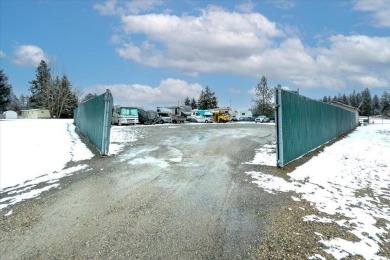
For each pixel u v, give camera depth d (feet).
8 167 31.04
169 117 140.26
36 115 194.80
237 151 41.55
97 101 42.70
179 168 30.01
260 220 16.71
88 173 28.17
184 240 14.15
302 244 13.93
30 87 252.62
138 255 12.76
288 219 16.94
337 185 25.05
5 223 16.52
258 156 37.58
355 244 14.10
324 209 18.81
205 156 37.35
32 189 23.40
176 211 17.88
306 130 42.06
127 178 25.94
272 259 12.59
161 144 49.24
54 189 23.07
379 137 76.95
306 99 42.04
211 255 12.83
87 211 18.01
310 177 27.55
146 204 19.11
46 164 32.86
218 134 67.97
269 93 245.65
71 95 212.23
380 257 12.98
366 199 21.33
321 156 41.11
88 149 42.34
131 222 16.22
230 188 22.94
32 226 15.99
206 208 18.47
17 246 13.79
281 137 31.09
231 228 15.56
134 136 62.59
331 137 66.28
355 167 33.30
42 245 13.82
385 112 394.11
